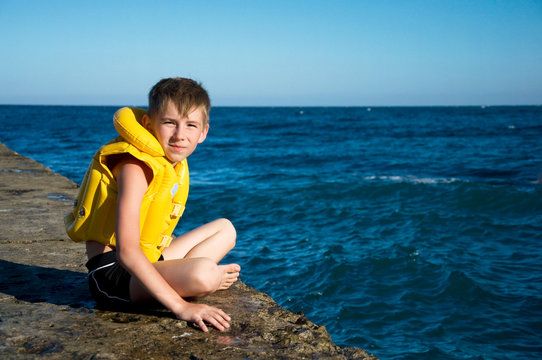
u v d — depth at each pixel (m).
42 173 7.54
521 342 4.84
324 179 16.39
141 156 2.16
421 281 6.43
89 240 2.40
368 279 6.46
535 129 51.41
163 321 2.27
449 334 5.01
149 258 2.37
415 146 31.27
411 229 9.31
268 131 52.16
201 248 2.67
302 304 5.64
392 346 4.73
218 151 27.77
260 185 14.67
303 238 8.41
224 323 2.23
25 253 3.42
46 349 1.91
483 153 26.06
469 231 9.22
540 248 8.08
